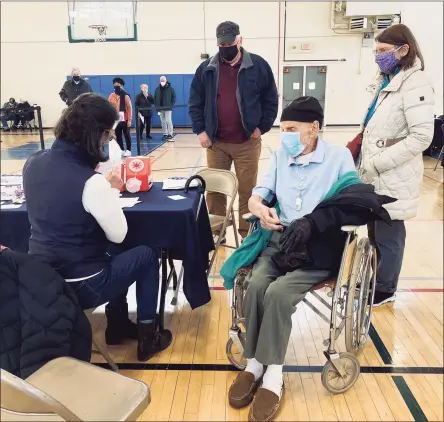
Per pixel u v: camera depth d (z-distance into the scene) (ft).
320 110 5.88
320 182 5.90
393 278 7.80
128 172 7.49
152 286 6.29
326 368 5.52
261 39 36.96
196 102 10.48
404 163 6.94
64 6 36.17
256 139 10.39
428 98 6.56
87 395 4.05
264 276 5.62
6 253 4.65
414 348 6.79
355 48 36.83
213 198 10.41
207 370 6.34
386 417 5.41
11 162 23.52
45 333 4.60
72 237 5.22
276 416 5.42
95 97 5.22
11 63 37.68
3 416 3.82
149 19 36.22
